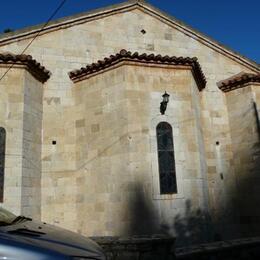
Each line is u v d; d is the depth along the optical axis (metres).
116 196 9.96
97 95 11.20
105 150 10.55
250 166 12.30
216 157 12.77
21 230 3.58
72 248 3.46
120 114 10.45
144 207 9.73
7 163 9.83
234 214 12.28
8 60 10.38
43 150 11.16
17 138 10.09
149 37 13.42
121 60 10.67
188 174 10.51
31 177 10.36
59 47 12.30
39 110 11.29
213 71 13.77
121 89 10.59
